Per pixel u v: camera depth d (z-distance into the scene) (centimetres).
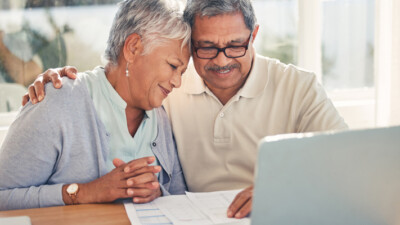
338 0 276
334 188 94
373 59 286
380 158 96
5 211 129
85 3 238
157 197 141
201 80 179
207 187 179
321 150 91
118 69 155
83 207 133
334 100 283
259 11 263
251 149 177
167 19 148
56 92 144
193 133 180
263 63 182
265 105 178
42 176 143
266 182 89
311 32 268
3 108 236
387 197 100
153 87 153
